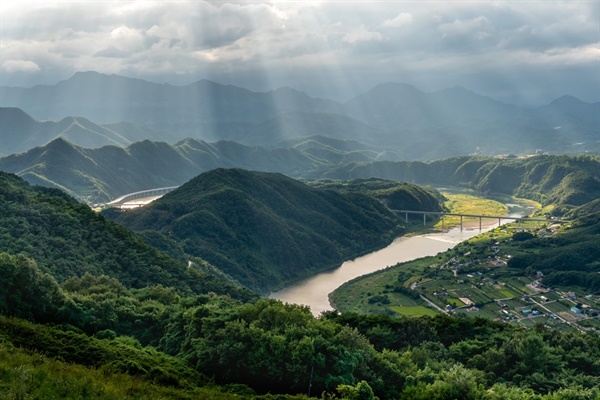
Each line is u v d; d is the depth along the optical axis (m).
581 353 88.88
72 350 64.12
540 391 74.69
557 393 67.25
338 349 70.44
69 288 109.50
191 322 79.38
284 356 68.56
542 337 96.12
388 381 70.75
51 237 137.25
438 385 62.28
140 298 110.00
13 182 185.38
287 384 67.62
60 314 83.31
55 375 46.84
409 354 78.12
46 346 63.22
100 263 138.50
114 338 80.38
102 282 114.38
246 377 68.88
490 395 62.16
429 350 89.00
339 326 84.00
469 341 94.75
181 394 55.94
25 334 65.38
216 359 70.50
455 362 85.94
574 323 181.12
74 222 152.62
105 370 58.41
